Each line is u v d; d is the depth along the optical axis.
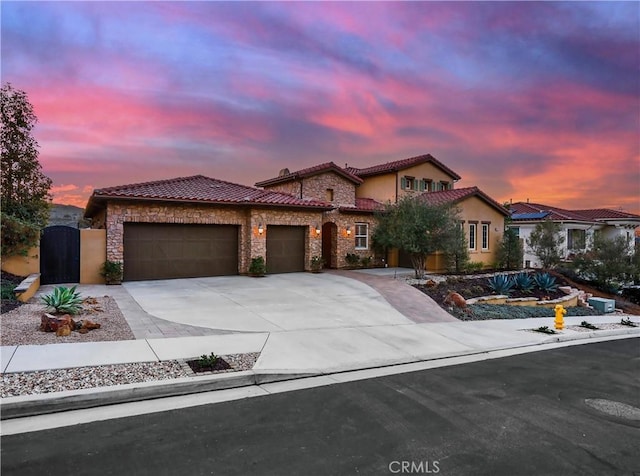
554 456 3.95
